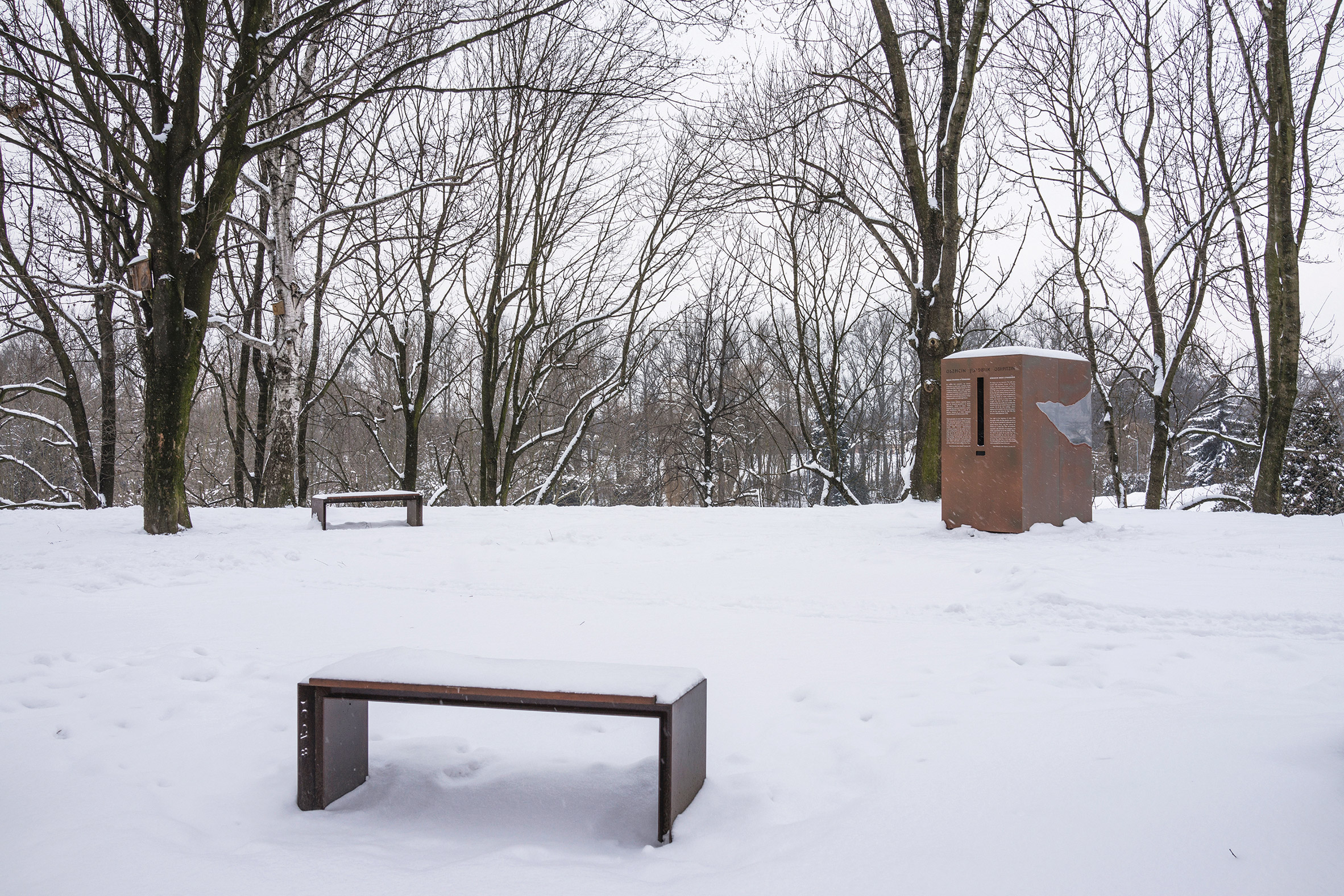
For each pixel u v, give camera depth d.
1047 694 4.29
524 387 39.56
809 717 4.07
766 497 44.34
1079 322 28.69
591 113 24.58
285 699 4.42
